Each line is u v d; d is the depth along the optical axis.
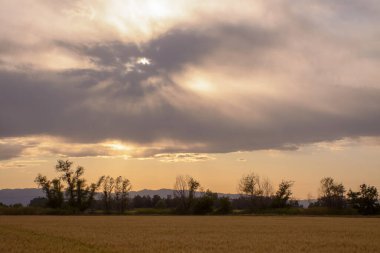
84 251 29.03
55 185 128.12
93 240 36.91
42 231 48.34
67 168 129.88
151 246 32.28
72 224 64.94
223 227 57.78
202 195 132.75
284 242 35.69
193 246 32.44
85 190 130.88
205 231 49.38
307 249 30.50
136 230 50.91
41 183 127.50
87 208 130.88
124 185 142.38
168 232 47.66
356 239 38.28
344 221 77.12
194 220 82.88
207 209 128.50
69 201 129.38
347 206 129.62
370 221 76.75
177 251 29.06
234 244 34.00
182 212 131.38
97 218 93.06
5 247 31.06
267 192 137.12
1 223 67.69
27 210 121.94
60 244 33.56
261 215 119.12
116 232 47.16
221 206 129.62
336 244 33.91
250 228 55.59
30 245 32.59
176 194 134.62
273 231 49.53
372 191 115.56
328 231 49.19
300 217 100.38
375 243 34.59
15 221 75.44
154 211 134.25
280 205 132.62
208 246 32.41
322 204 138.38
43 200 133.25
